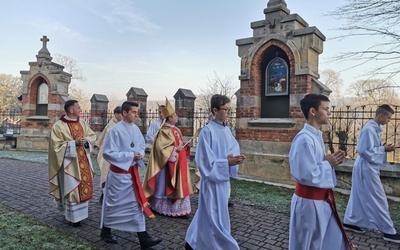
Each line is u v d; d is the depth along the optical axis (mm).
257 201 6812
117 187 4359
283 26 8609
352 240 4855
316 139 3018
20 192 7410
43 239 4531
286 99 8875
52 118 14961
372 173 4961
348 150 8703
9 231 4801
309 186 2947
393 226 5207
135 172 4461
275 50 8961
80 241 4512
